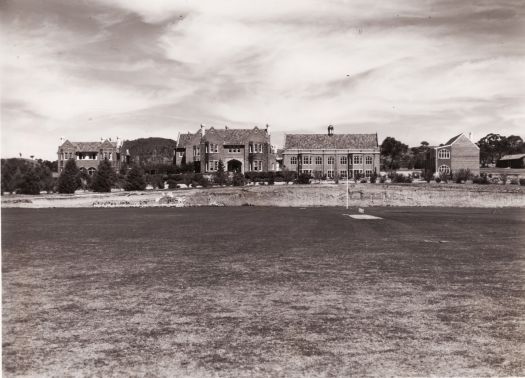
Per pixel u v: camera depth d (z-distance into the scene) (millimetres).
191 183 99125
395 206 81062
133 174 89125
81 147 139875
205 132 129375
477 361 9453
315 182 107375
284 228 38906
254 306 13828
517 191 84812
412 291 15734
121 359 9695
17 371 9133
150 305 14000
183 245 28094
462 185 94750
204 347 10344
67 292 15758
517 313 12945
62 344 10617
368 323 12055
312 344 10492
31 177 81875
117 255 24172
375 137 136875
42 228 39031
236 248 26719
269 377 8734
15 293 15562
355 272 19219
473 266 20688
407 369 9055
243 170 127312
